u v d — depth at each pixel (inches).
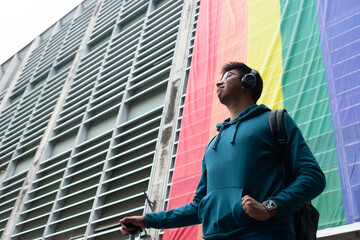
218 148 78.9
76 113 550.0
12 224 474.3
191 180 290.7
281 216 66.8
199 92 349.7
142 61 504.4
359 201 200.2
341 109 237.3
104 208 386.3
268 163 72.2
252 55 324.8
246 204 62.4
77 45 707.4
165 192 323.6
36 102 669.9
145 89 470.9
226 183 72.1
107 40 652.1
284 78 282.0
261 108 80.3
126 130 444.1
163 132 377.1
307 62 278.5
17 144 616.1
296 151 71.4
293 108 259.9
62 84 653.3
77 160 478.0
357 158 213.9
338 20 281.7
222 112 314.2
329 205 208.2
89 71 606.9
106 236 359.6
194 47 401.7
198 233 257.3
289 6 334.0
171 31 496.7
